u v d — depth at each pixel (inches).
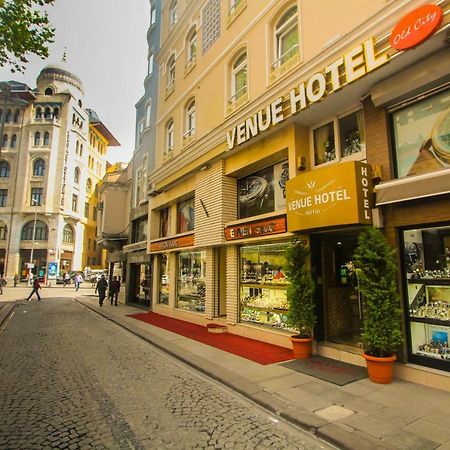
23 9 305.4
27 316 553.6
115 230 847.7
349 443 137.6
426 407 172.2
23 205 1699.1
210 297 433.7
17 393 199.3
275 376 226.4
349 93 256.4
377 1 240.2
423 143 221.1
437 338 206.1
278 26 356.8
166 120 614.9
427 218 207.0
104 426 157.5
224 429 156.3
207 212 431.2
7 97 655.1
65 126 1812.3
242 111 365.4
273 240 331.9
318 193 249.1
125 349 321.7
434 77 206.7
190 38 551.8
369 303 213.9
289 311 279.9
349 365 248.7
